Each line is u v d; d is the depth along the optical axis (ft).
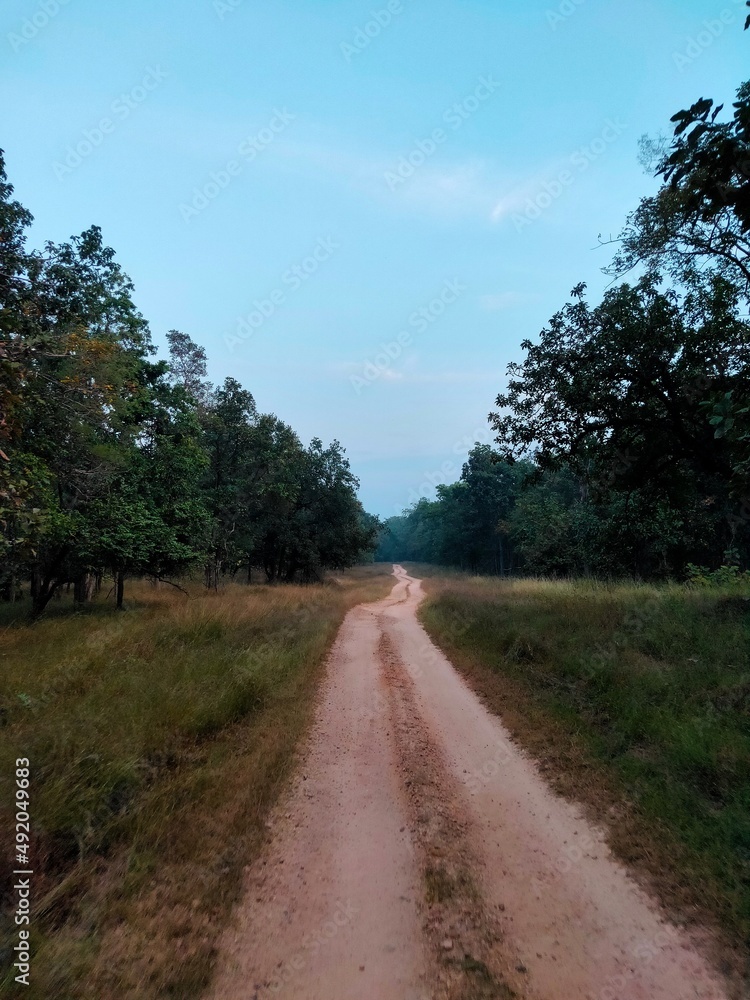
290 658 30.83
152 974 9.25
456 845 13.75
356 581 146.61
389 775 17.93
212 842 13.33
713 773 15.52
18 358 23.70
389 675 31.30
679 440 36.94
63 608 51.34
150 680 21.89
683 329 33.78
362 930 10.62
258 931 10.59
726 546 70.44
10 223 32.40
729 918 10.62
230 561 90.33
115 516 45.39
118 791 14.56
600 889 11.84
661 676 22.68
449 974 9.47
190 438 61.00
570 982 9.27
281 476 103.71
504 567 178.09
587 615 35.32
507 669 29.25
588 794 15.98
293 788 16.90
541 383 38.58
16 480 25.20
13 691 20.99
